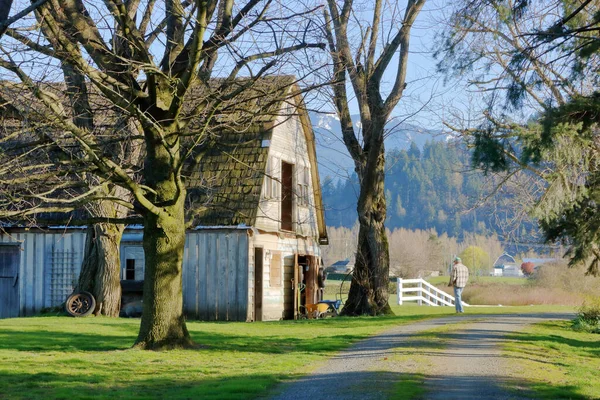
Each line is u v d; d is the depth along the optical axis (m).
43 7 13.40
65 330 19.70
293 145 30.45
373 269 28.11
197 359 14.25
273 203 28.53
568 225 19.69
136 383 11.51
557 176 18.61
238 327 21.92
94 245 25.53
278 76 16.31
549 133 11.14
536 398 10.32
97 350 15.60
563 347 16.88
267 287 28.42
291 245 30.86
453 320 23.03
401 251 88.19
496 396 10.34
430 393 10.46
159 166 15.38
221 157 27.83
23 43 13.70
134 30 14.83
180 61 15.17
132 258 28.03
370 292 28.03
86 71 14.09
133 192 14.23
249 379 11.66
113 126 16.62
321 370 12.77
